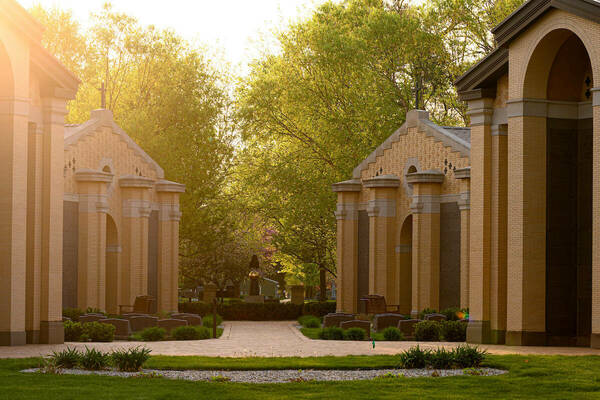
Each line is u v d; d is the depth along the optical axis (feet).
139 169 127.34
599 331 60.90
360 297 128.47
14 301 67.26
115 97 184.44
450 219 107.65
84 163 112.37
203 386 42.32
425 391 41.42
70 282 108.06
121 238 121.60
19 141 67.77
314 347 67.87
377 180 120.16
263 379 46.26
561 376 46.32
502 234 73.41
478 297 73.92
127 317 94.58
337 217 130.41
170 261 130.82
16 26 67.05
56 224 72.13
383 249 120.67
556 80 69.92
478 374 47.88
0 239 67.31
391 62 158.30
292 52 154.30
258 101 151.43
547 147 69.41
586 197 69.21
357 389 42.04
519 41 69.41
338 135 146.61
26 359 53.31
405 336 84.28
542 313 68.74
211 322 110.42
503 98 73.20
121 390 40.42
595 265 60.90
